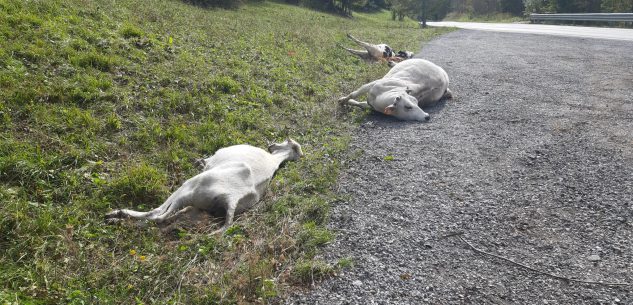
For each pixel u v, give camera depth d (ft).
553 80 37.96
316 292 12.71
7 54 23.17
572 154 22.22
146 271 12.96
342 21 92.43
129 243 13.97
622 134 24.91
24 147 17.46
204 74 28.81
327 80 35.65
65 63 24.53
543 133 25.17
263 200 17.11
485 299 12.66
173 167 18.84
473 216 16.76
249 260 13.53
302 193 17.95
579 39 65.57
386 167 20.86
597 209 17.24
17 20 27.02
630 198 17.97
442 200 17.87
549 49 55.93
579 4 134.82
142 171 17.42
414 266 13.92
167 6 49.52
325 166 20.36
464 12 240.12
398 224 16.14
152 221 14.67
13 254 12.74
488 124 26.86
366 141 24.29
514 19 166.61
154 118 22.34
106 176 17.40
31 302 11.23
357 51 47.91
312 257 14.17
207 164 17.62
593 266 14.05
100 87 23.44
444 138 24.61
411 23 132.36
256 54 37.45
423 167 20.86
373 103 29.32
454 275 13.61
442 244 15.07
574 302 12.58
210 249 14.06
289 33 51.49
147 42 30.99
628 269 13.87
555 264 14.16
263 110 26.50
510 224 16.30
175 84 26.37
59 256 13.11
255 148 18.49
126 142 19.80
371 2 169.68
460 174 20.15
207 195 15.17
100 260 13.21
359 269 13.67
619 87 35.32
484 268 13.96
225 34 42.47
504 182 19.42
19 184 15.76
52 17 29.68
